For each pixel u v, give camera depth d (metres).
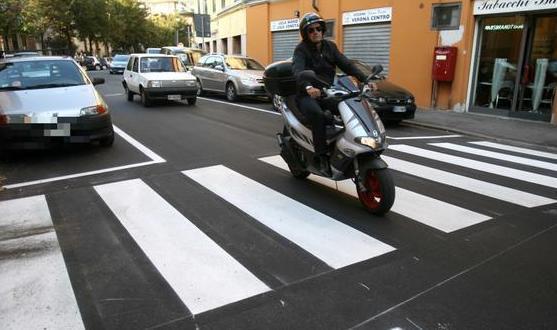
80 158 7.45
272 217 4.88
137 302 3.27
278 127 10.65
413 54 15.05
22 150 7.86
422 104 15.01
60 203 5.31
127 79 16.12
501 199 5.61
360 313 3.13
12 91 7.82
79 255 4.01
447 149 8.86
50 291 3.42
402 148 8.86
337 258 3.94
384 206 4.77
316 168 5.48
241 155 7.70
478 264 3.85
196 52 25.80
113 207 5.17
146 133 9.73
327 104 5.07
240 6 26.11
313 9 19.19
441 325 3.00
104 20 46.88
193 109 14.00
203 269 3.74
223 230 4.53
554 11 11.59
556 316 3.11
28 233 4.48
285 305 3.22
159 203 5.30
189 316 3.10
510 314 3.13
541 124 11.84
